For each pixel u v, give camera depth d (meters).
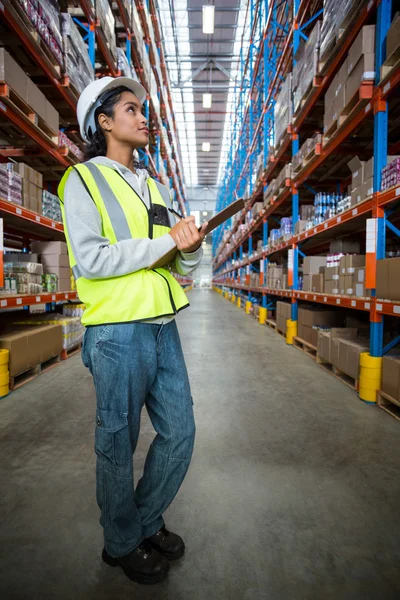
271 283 6.90
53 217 4.03
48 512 1.50
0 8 2.54
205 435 2.23
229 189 17.83
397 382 2.46
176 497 1.61
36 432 2.24
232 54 14.69
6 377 2.87
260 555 1.28
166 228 1.10
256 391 3.08
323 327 4.32
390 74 2.44
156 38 9.15
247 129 12.07
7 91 2.75
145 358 1.00
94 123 1.09
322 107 4.50
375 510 1.52
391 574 1.19
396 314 2.39
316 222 4.25
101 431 1.01
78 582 1.17
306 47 4.18
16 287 3.30
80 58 3.91
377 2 2.61
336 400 2.85
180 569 1.22
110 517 1.08
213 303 13.98
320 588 1.14
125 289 0.96
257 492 1.65
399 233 2.64
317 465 1.88
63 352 4.12
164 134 9.59
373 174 2.75
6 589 1.14
